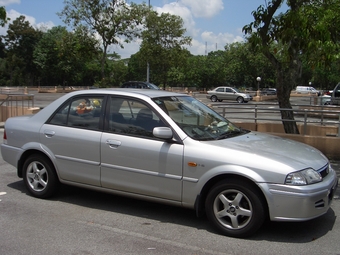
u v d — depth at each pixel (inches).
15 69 3043.8
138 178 199.2
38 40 2817.4
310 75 2632.9
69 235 182.4
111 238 179.2
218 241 175.9
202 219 205.2
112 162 205.8
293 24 329.7
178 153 188.2
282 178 168.2
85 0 868.0
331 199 184.9
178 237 180.7
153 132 189.9
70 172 220.5
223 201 180.7
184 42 1193.4
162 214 212.4
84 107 222.4
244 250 166.4
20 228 190.5
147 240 177.2
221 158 179.3
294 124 408.8
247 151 181.0
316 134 490.0
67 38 921.5
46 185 231.9
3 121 633.6
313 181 172.2
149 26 1123.9
